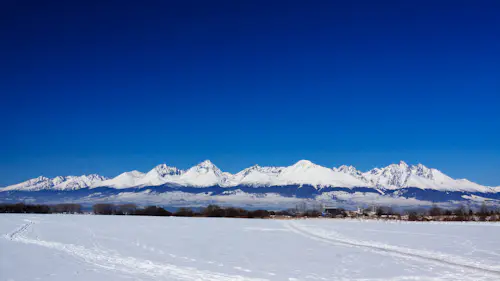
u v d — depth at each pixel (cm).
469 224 8800
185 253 3688
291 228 7094
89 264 3058
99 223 7712
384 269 2998
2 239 4744
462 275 2797
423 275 2800
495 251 3956
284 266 3086
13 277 2597
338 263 3244
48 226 6794
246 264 3148
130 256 3459
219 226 7419
